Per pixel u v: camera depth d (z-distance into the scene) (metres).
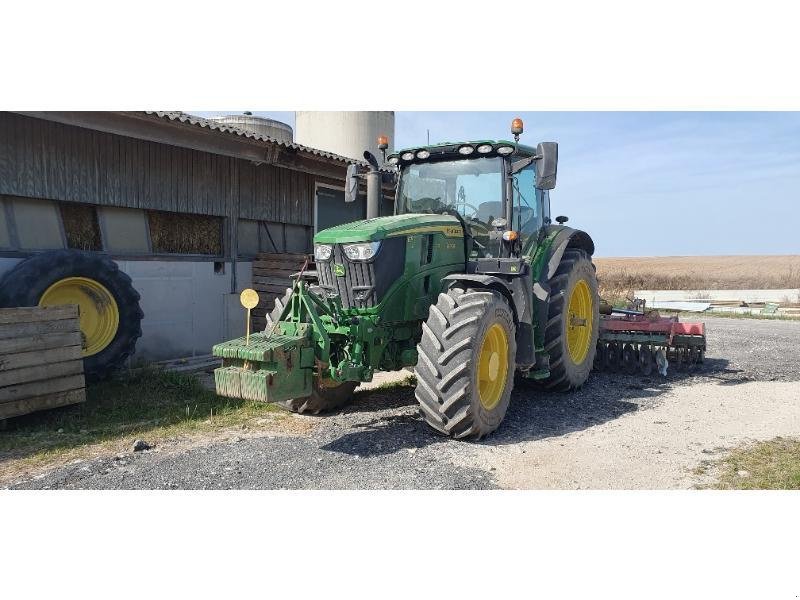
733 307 20.12
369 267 5.09
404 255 5.32
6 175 6.34
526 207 6.31
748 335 12.10
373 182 6.09
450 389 4.80
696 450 4.74
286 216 9.78
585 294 7.20
